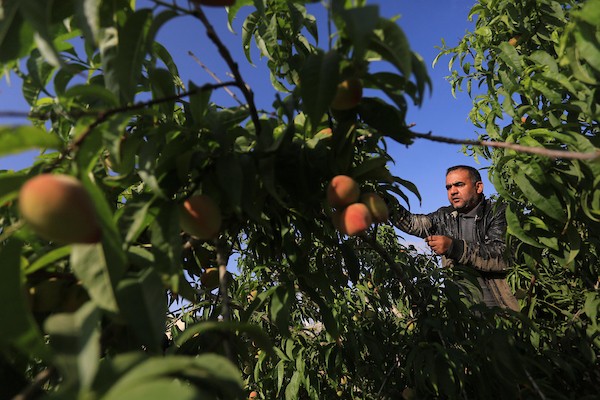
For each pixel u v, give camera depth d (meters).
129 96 0.95
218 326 0.89
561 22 2.34
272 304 1.40
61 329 0.68
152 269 0.95
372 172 1.37
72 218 0.71
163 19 0.99
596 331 1.83
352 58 1.15
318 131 1.45
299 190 1.30
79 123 0.90
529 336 1.83
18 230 0.90
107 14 1.02
